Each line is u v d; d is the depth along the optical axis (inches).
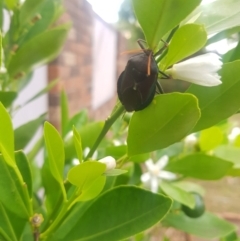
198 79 3.3
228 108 3.7
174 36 3.3
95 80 26.0
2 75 5.7
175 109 3.4
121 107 3.8
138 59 3.3
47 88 7.1
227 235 6.7
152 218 3.8
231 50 4.2
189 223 6.4
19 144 5.9
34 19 6.1
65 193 3.7
